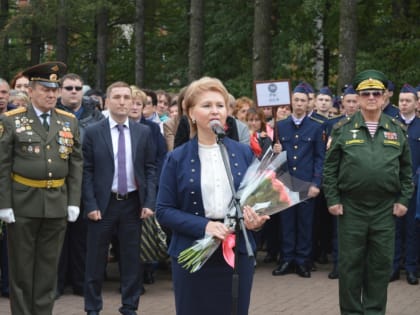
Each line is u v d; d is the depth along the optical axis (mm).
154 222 7895
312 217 9469
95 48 31969
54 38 31062
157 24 31812
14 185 6605
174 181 4676
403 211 6742
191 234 4539
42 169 6594
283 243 9570
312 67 23766
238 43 24359
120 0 30250
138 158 7289
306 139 9484
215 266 4625
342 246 6832
